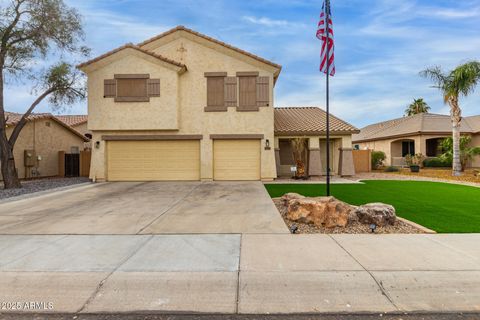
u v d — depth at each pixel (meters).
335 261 5.08
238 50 16.94
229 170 17.25
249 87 17.14
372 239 6.29
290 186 14.78
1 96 14.88
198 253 5.52
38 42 14.92
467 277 4.50
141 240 6.30
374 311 3.83
